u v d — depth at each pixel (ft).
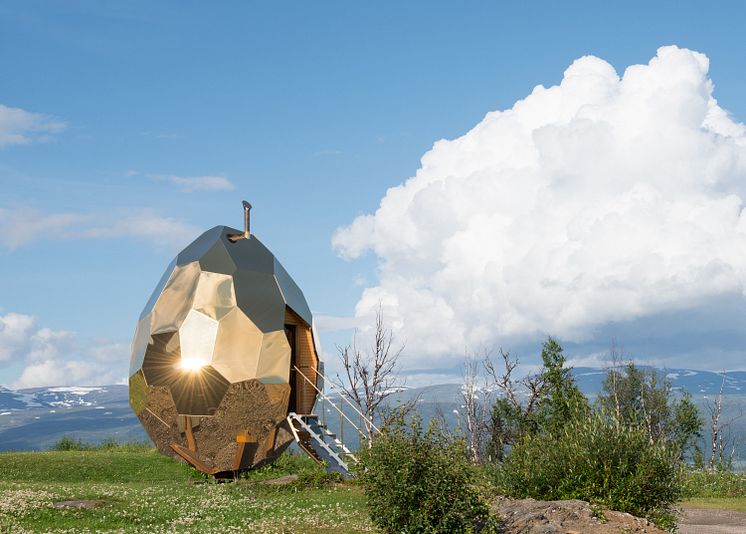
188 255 71.15
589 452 45.01
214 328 66.18
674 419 104.17
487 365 94.43
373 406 86.12
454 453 38.29
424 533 36.68
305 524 43.73
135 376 68.69
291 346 75.97
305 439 72.54
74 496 52.75
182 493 58.49
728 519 54.85
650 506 43.78
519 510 41.42
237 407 66.80
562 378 75.87
